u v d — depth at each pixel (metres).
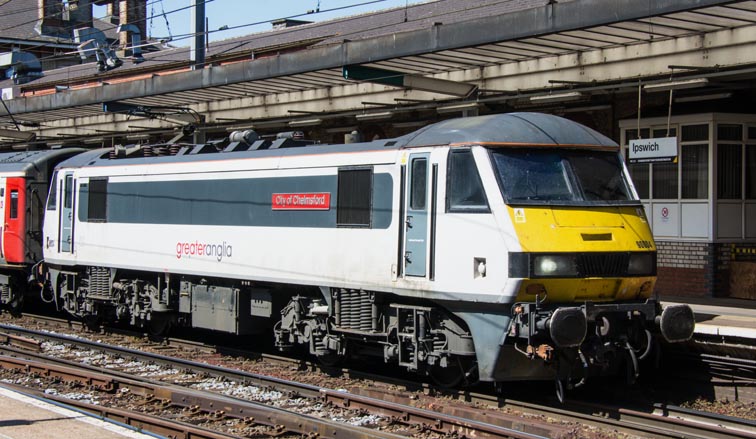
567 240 10.17
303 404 10.85
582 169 10.85
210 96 20.88
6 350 14.64
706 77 13.43
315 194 12.48
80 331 17.55
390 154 11.42
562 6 12.23
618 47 14.43
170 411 10.55
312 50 15.83
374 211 11.58
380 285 11.43
